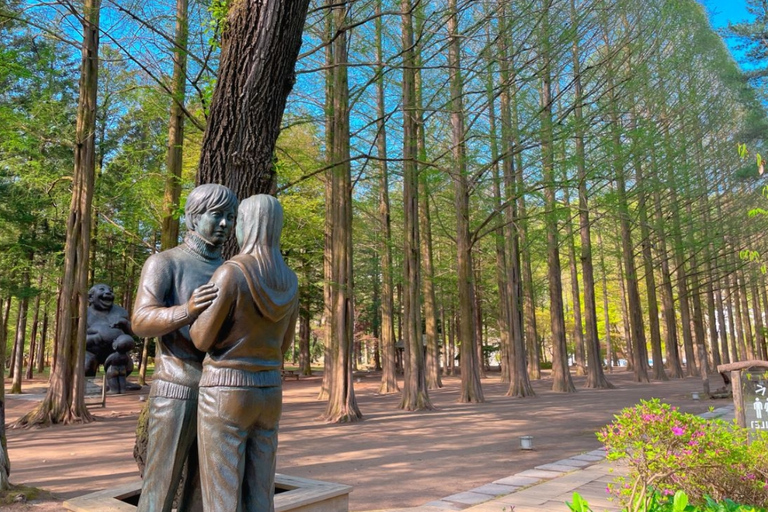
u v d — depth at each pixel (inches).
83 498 155.3
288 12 221.9
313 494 164.7
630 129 685.3
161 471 112.1
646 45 709.3
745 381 236.2
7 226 886.4
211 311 101.3
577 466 323.9
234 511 100.3
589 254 1043.3
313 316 1483.8
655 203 1096.2
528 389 853.2
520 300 896.3
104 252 1069.8
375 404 759.1
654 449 168.4
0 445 255.0
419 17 412.2
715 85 944.3
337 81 595.5
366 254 1470.2
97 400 759.7
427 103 600.1
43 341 1418.6
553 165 657.6
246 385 103.3
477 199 828.0
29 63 464.4
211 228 125.6
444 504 242.4
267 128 228.8
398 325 1721.2
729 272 1316.4
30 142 528.1
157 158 653.9
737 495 177.6
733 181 1077.8
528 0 548.4
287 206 711.7
